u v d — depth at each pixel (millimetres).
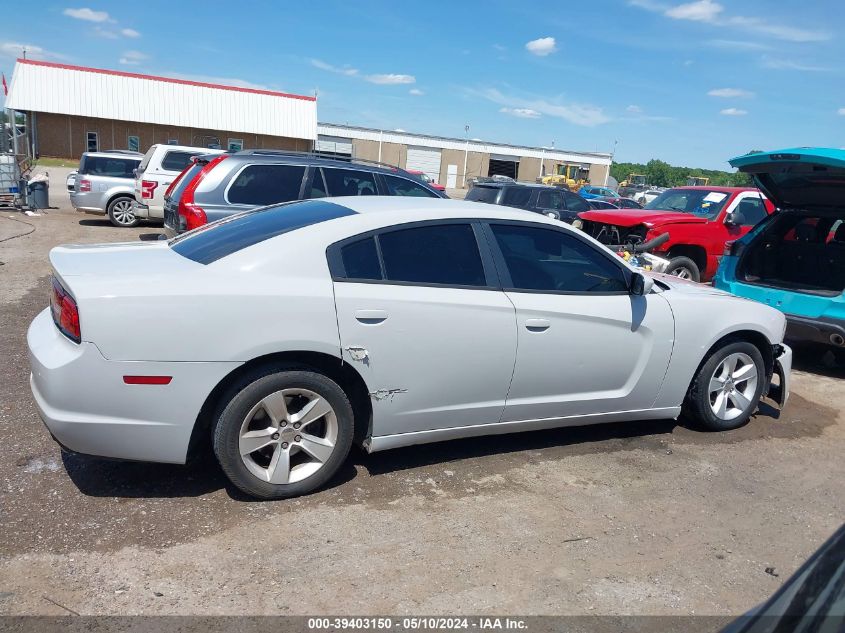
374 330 3549
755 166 6758
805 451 4793
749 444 4844
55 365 3111
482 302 3842
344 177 7906
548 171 64062
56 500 3416
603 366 4328
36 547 3012
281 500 3561
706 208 10672
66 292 3207
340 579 2928
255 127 46438
